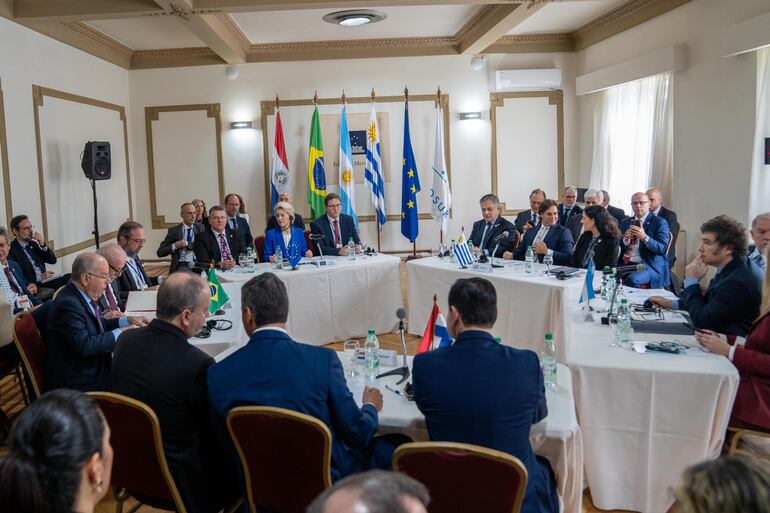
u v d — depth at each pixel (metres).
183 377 1.96
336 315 4.98
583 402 2.52
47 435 1.00
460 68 8.46
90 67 7.26
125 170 8.20
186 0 5.41
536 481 1.86
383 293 5.24
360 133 8.50
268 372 1.86
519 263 4.82
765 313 2.46
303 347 1.94
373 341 2.66
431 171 8.63
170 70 8.39
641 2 6.64
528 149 8.65
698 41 5.92
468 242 5.71
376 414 2.04
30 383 2.86
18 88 5.72
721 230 2.82
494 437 1.76
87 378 2.75
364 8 6.52
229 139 8.49
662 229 5.12
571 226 5.91
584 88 8.06
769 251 2.50
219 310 3.56
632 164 7.36
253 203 8.59
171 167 8.52
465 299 1.91
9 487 0.97
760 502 0.84
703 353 2.62
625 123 7.42
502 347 1.88
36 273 5.37
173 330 2.03
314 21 7.02
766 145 5.20
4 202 5.45
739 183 5.45
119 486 2.06
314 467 1.77
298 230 5.48
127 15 5.72
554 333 3.87
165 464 1.93
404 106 8.50
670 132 6.58
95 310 2.85
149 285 4.44
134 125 8.46
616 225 4.40
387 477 0.77
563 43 8.44
